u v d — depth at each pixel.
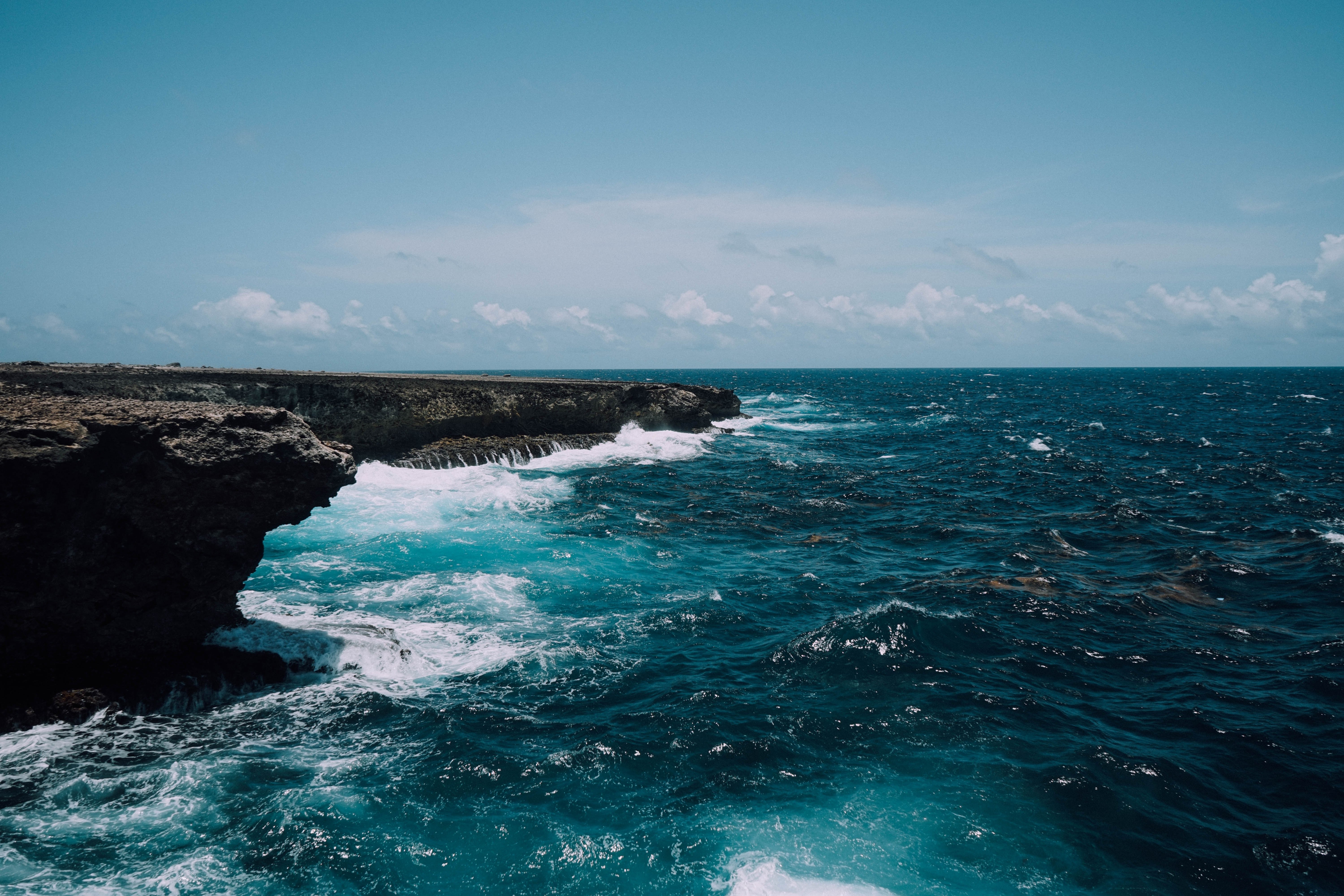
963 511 26.00
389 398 32.94
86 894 7.55
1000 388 134.75
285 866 8.09
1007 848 8.51
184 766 9.84
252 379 29.39
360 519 23.56
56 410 10.90
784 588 17.52
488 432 37.75
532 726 11.12
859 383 165.88
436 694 12.14
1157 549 20.73
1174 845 8.61
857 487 30.67
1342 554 19.34
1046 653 13.74
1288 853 8.46
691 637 14.55
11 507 9.86
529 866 8.19
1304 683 12.52
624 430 44.47
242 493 11.48
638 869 8.14
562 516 24.66
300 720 11.17
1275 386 133.50
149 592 11.44
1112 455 40.44
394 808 9.12
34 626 10.71
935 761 10.21
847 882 7.96
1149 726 11.24
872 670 12.89
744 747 10.47
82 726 10.50
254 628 13.27
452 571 18.47
